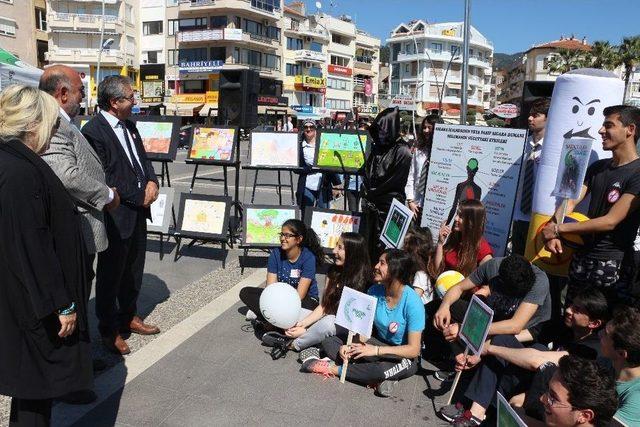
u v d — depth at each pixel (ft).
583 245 12.34
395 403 11.93
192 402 11.52
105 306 13.44
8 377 7.94
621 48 150.71
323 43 199.41
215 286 19.61
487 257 14.52
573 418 7.72
